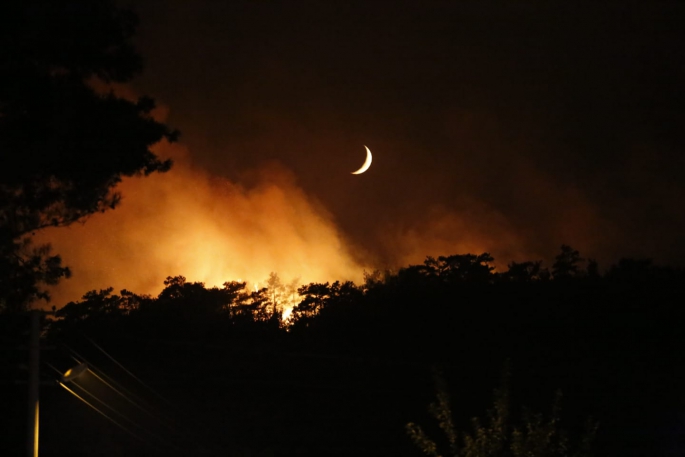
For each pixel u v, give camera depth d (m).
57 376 9.66
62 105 8.68
